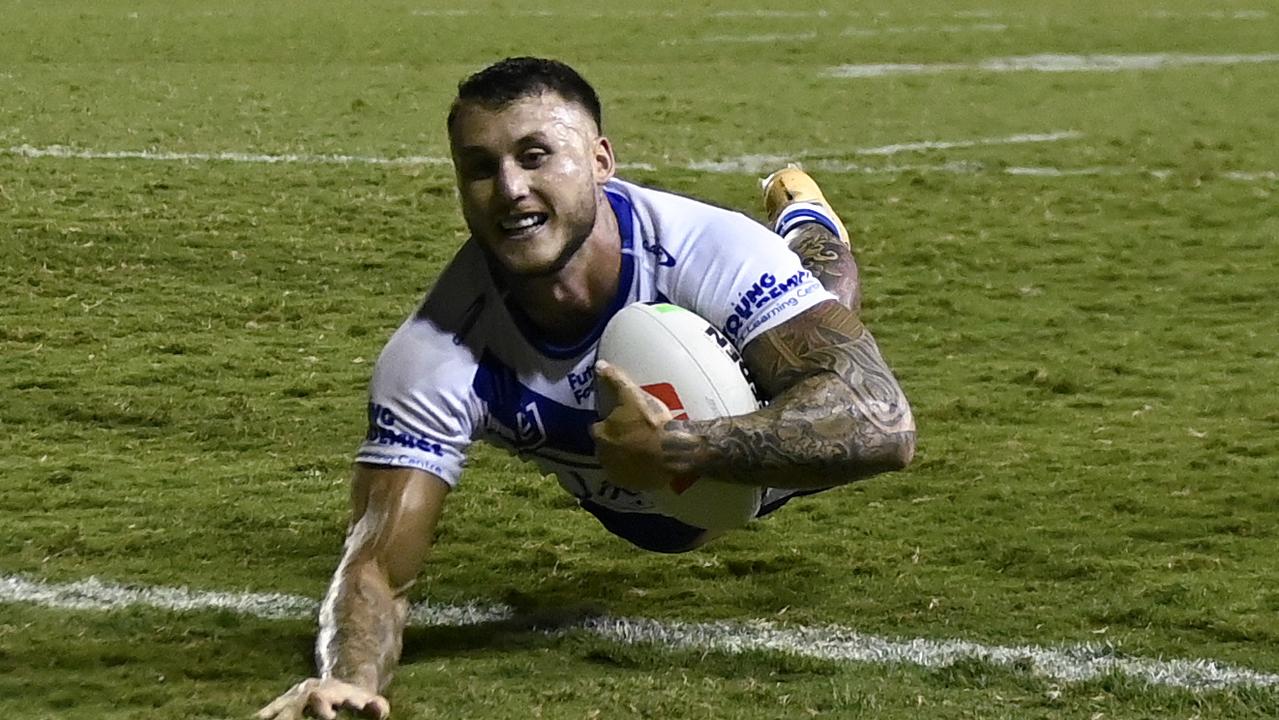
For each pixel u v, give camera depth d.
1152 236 11.59
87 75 19.56
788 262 4.60
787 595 5.49
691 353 4.42
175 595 5.47
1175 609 5.32
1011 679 4.78
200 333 8.95
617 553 5.96
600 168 4.54
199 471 6.82
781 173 6.45
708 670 4.88
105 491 6.52
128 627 5.16
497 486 6.69
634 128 15.99
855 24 27.30
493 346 4.67
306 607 5.40
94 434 7.29
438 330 4.66
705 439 4.23
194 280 10.03
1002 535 6.06
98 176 12.94
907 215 12.23
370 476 4.66
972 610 5.34
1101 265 10.73
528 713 4.46
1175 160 14.62
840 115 17.22
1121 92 19.22
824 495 6.53
